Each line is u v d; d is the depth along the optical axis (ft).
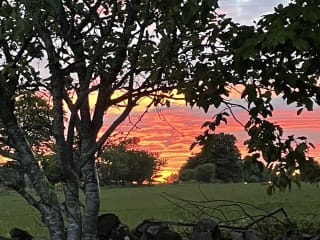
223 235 23.24
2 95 15.51
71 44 14.69
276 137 22.31
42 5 11.87
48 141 17.66
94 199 17.26
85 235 16.79
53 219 15.29
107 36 14.71
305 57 18.81
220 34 19.60
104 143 17.26
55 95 14.70
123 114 16.14
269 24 16.72
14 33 12.11
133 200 64.44
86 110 16.98
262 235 22.43
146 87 16.74
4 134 16.61
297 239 21.72
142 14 15.30
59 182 16.25
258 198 44.34
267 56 19.61
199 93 20.97
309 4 15.94
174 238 22.21
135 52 15.38
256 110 22.49
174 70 19.03
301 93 21.50
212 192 57.62
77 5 15.79
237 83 21.52
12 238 24.52
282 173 21.86
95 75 15.74
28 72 14.34
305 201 44.24
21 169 16.11
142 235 22.93
